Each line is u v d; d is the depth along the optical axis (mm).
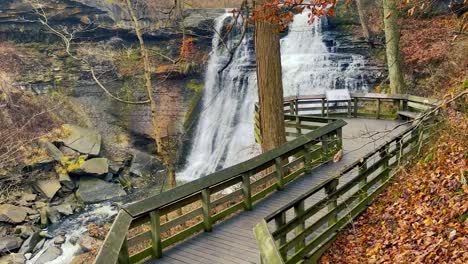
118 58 22391
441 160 8344
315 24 22609
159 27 22359
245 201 8594
